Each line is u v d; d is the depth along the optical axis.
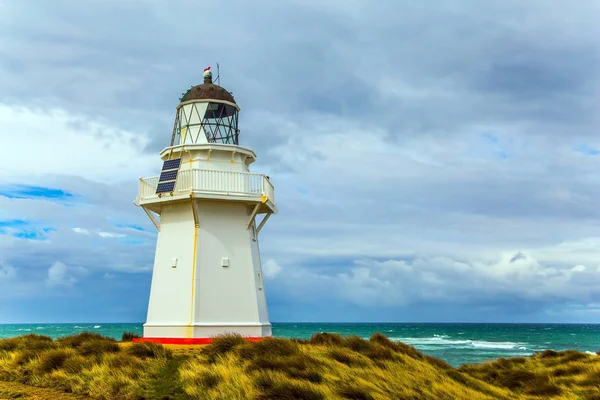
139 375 15.60
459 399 18.03
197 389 14.43
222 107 23.95
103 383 15.05
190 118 23.69
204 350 18.05
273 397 14.06
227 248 22.16
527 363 32.38
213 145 22.59
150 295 22.48
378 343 22.97
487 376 28.62
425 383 18.81
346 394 15.09
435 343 92.31
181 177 21.94
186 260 21.80
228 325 21.42
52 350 18.27
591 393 23.58
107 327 177.12
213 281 21.64
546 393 23.89
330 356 18.92
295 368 16.30
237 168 23.12
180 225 22.36
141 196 23.06
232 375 15.27
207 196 21.61
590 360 30.66
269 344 18.11
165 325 21.44
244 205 22.83
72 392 14.93
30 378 16.17
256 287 22.58
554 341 101.25
